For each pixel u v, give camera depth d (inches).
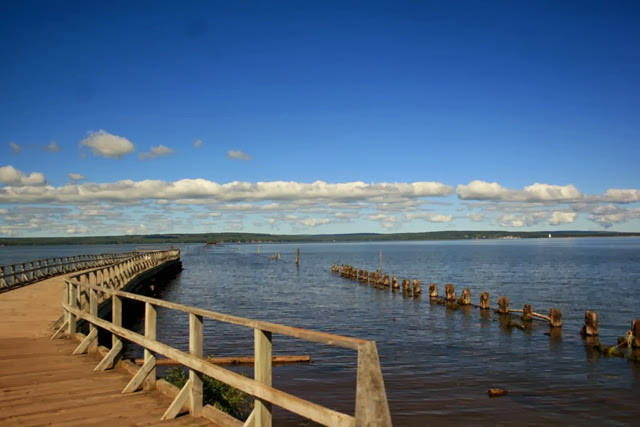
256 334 185.8
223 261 3745.1
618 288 1454.2
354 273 1995.6
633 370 553.9
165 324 864.3
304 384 497.0
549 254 4165.8
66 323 483.5
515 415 415.2
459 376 530.9
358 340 132.3
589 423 399.9
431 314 991.6
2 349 406.6
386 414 122.1
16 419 233.6
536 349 661.9
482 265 2736.2
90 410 247.3
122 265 1032.2
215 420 225.0
